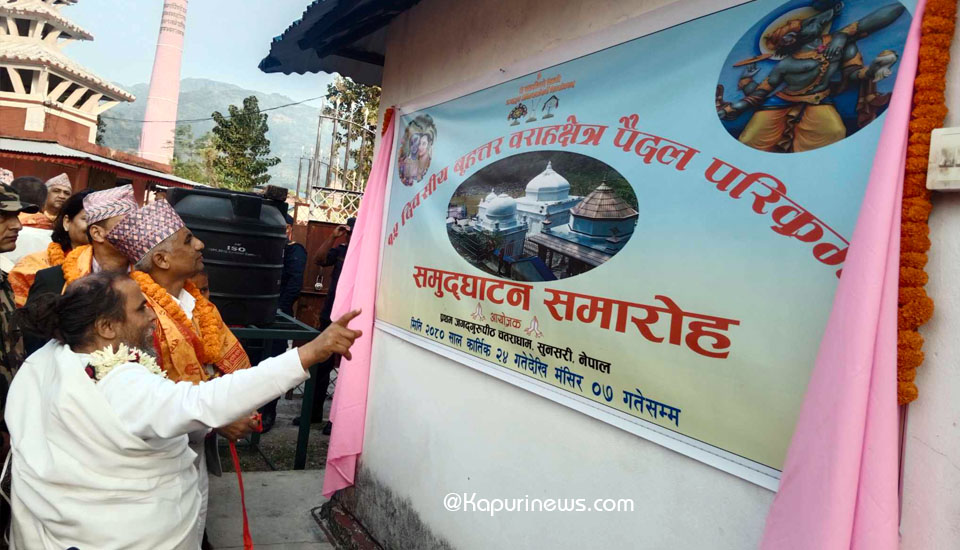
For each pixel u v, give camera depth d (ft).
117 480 5.77
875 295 3.96
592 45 7.27
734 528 5.25
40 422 5.95
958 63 4.05
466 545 8.75
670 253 5.97
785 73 5.13
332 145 90.74
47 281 8.52
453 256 9.64
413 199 11.11
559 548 7.18
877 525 3.92
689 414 5.66
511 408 8.14
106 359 5.78
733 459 5.24
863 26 4.61
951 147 3.85
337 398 12.26
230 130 101.55
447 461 9.36
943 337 4.02
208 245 12.89
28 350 9.06
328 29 11.89
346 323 6.16
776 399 4.93
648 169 6.32
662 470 5.98
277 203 15.53
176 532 6.20
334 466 12.26
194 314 8.84
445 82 10.66
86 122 78.95
